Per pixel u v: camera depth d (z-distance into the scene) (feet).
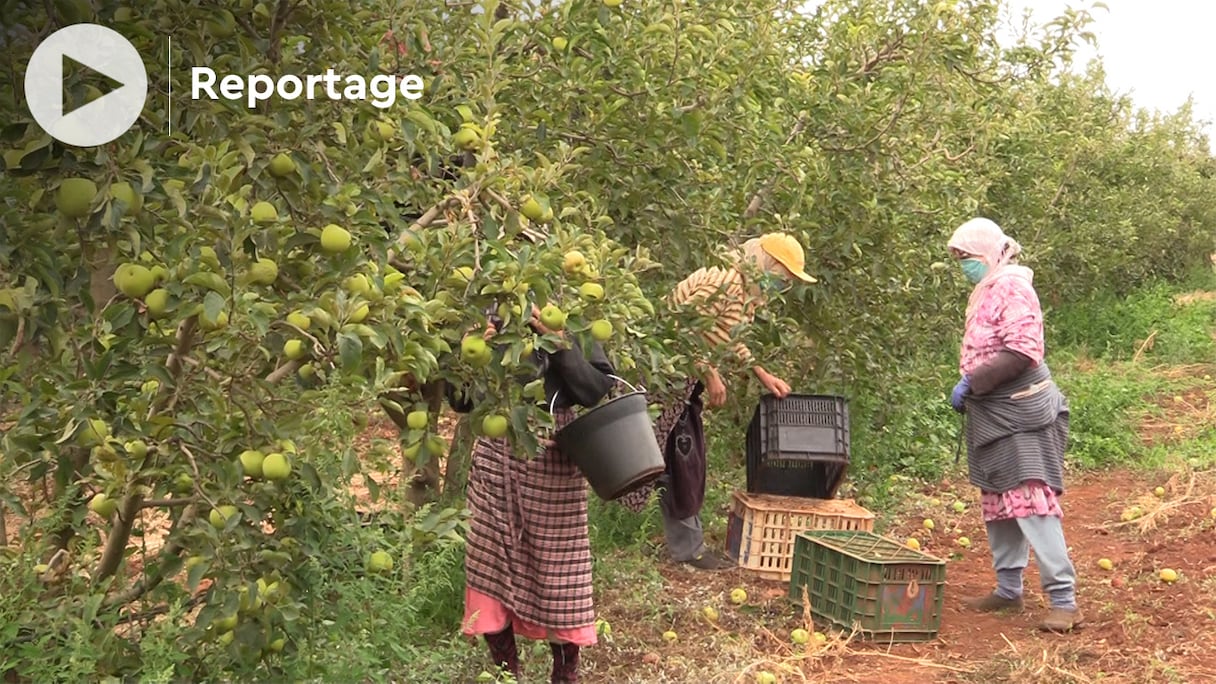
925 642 18.56
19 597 11.25
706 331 18.79
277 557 10.82
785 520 21.06
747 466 22.35
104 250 10.57
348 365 9.24
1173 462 31.24
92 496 12.45
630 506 20.04
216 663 11.60
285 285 10.21
